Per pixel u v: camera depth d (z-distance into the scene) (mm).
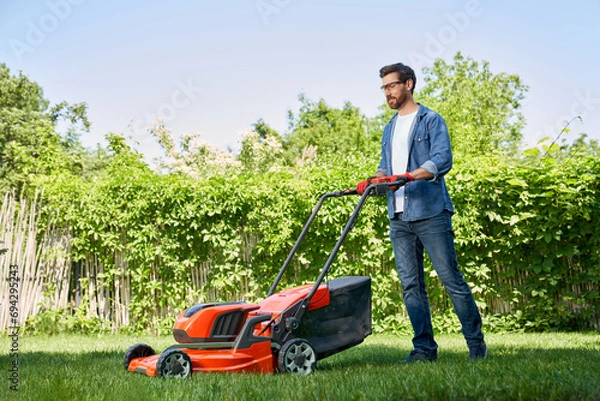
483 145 12070
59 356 4934
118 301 8297
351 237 7609
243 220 8031
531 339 5969
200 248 8125
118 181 8211
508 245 7355
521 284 7527
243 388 2930
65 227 8445
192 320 3600
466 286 4055
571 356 3850
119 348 5629
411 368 3496
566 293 7402
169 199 8094
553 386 2525
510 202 7352
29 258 8328
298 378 3250
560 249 7273
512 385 2580
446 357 4277
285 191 7801
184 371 3475
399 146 4207
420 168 3924
